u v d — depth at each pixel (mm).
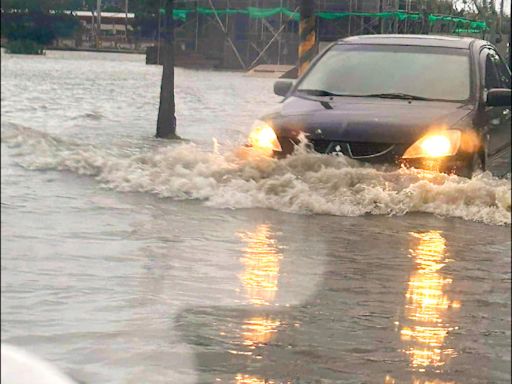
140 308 10758
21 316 9688
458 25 45688
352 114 19672
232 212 17891
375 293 12930
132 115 20328
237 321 11156
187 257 13461
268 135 19797
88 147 16578
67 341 9406
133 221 14727
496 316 12250
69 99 15812
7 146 11836
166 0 24234
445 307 12547
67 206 13500
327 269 14055
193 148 19688
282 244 15531
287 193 18953
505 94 21094
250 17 30797
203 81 27703
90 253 11953
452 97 20828
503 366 10375
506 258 15609
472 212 18984
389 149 19297
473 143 19656
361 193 19156
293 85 21312
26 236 11367
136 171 17641
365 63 21641
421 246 16312
